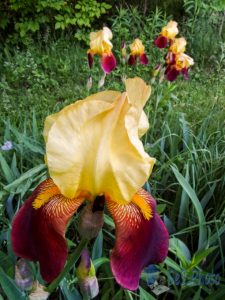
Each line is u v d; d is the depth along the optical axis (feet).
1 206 1.09
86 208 0.58
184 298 1.03
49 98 2.28
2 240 1.06
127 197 0.56
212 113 1.81
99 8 3.11
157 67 1.83
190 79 2.69
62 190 0.55
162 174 1.44
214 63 2.95
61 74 2.65
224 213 1.19
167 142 1.62
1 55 2.78
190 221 1.20
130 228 0.58
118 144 0.54
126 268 0.56
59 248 0.56
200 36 3.09
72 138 0.54
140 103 0.58
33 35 3.16
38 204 0.59
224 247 1.14
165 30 1.91
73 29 3.23
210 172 1.34
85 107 0.53
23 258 0.60
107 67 1.74
